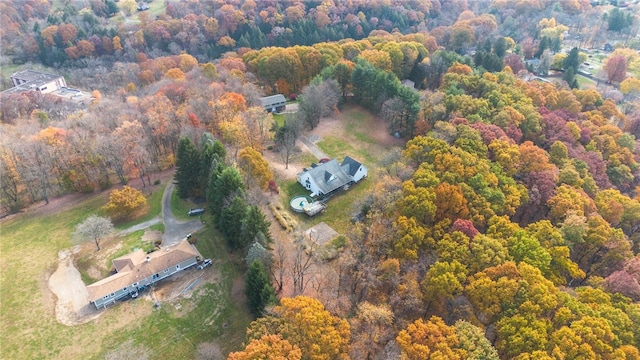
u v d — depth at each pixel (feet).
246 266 254.27
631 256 230.07
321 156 372.17
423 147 294.46
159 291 247.91
